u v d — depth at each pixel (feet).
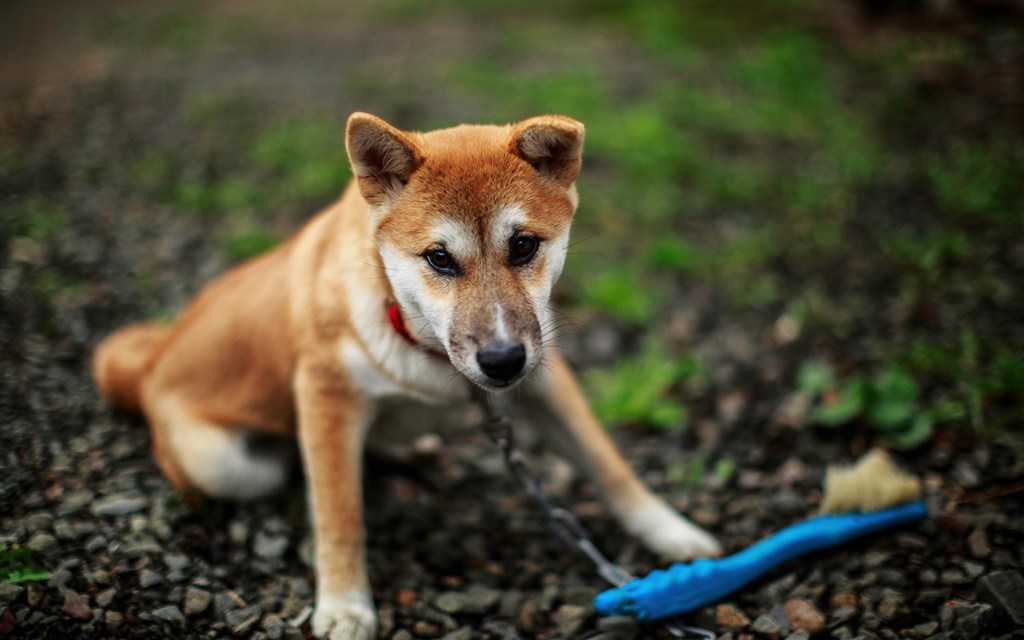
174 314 3.67
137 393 3.15
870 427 3.14
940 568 2.68
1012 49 5.65
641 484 2.95
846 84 5.63
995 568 2.65
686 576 2.61
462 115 5.30
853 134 4.86
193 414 2.99
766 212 4.36
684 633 2.60
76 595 2.59
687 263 3.96
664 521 2.87
